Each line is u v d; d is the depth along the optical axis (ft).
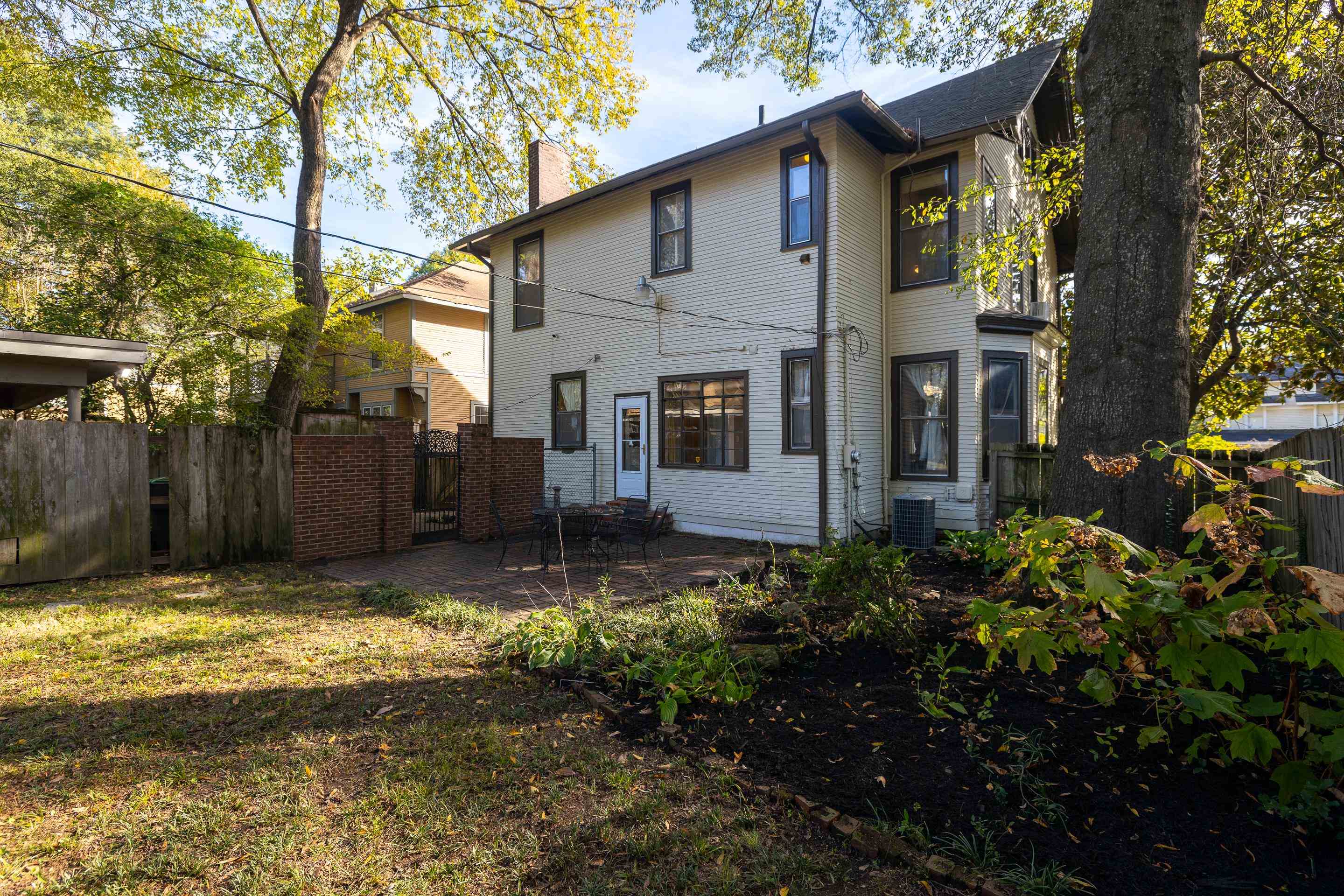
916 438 34.68
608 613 17.95
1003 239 29.58
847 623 15.64
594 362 42.27
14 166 41.47
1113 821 8.16
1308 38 23.90
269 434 27.25
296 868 7.63
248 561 26.73
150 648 15.71
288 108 46.29
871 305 34.45
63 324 34.47
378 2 44.01
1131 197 15.21
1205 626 7.49
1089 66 16.11
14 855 7.89
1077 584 9.48
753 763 9.97
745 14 37.22
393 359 45.09
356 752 10.54
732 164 35.27
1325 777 8.34
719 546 31.96
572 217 43.60
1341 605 6.49
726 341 35.47
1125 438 14.99
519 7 47.37
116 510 24.11
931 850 7.70
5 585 21.88
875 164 34.96
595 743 10.89
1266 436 78.84
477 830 8.40
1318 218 29.60
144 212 35.45
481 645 16.12
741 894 7.15
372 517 29.30
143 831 8.38
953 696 12.04
